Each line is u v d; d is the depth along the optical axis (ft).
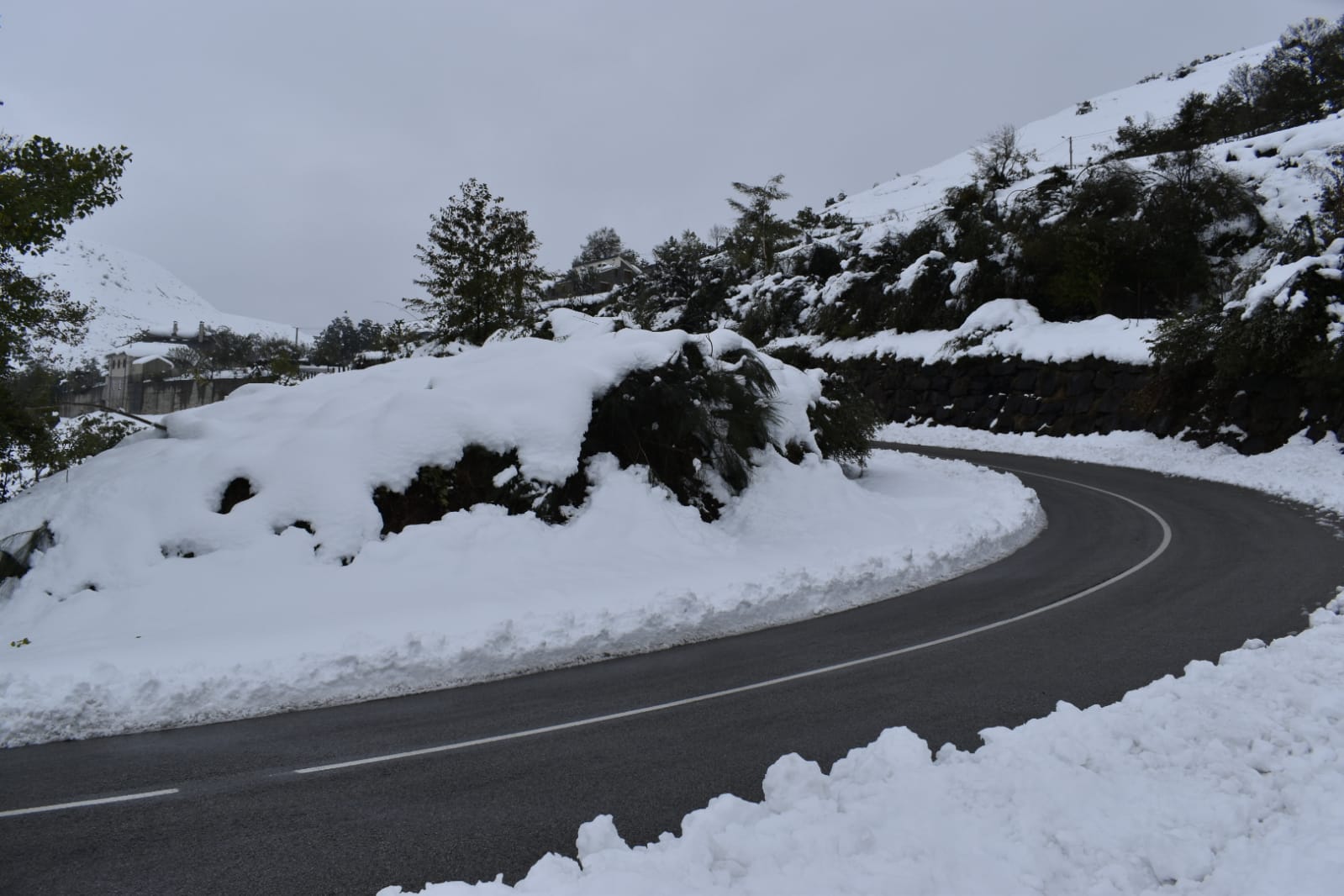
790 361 93.86
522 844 14.80
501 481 43.11
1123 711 18.08
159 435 45.55
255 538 38.04
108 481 40.04
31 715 22.24
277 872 13.96
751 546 45.55
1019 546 46.93
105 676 24.59
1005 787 14.71
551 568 39.04
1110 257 99.35
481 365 50.75
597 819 14.14
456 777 18.02
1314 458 64.85
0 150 37.99
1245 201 99.35
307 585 35.76
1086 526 51.37
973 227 117.60
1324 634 23.48
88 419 48.80
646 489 45.88
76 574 35.88
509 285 67.00
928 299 119.14
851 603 35.60
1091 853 12.55
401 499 41.22
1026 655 25.93
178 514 38.58
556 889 12.00
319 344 202.28
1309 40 148.46
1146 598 32.83
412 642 27.20
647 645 30.14
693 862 12.64
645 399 48.85
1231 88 159.22
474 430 43.68
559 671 27.20
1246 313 71.46
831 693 23.11
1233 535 45.65
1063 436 91.76
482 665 27.25
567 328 59.82
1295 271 69.67
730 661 27.25
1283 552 40.32
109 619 32.96
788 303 144.25
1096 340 92.32
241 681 24.72
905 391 114.52
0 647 31.01
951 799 14.42
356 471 40.86
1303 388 69.10
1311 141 113.80
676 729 20.71
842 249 151.74
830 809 14.30
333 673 25.61
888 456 84.89
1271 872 11.76
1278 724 16.98
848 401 71.87
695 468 49.70
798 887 11.76
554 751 19.48
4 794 17.84
